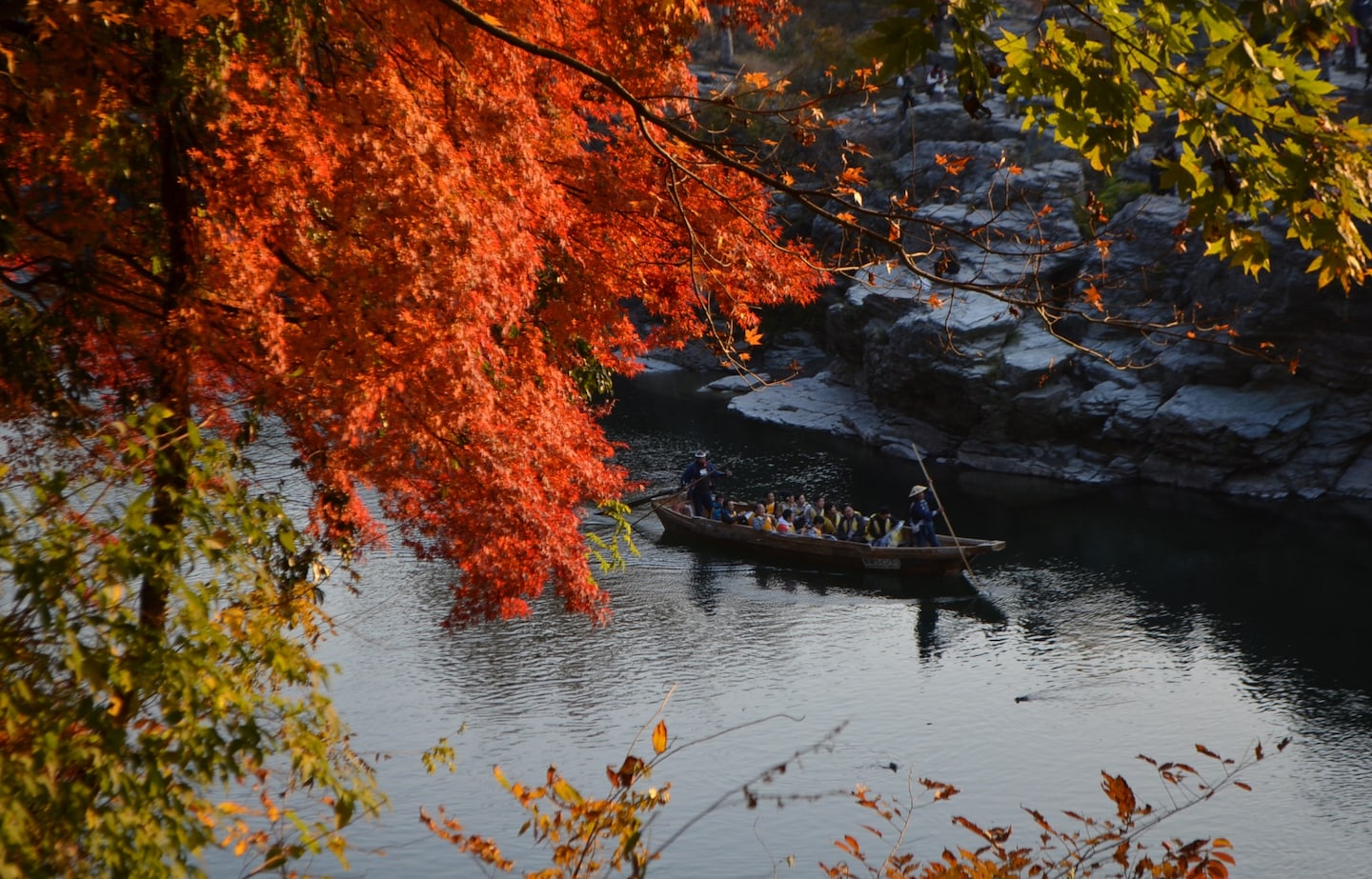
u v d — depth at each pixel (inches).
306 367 494.9
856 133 2506.2
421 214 473.1
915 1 275.3
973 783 1062.4
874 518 1801.2
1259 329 2017.7
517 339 619.5
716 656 1368.1
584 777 1050.1
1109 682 1289.4
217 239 476.7
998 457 2309.3
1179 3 270.4
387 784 1025.5
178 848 243.6
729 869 914.1
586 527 1924.2
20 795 221.9
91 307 514.6
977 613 1520.7
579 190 599.8
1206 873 323.6
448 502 562.3
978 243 395.5
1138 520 1929.1
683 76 580.7
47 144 461.1
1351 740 1142.3
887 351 2400.3
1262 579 1617.9
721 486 2140.7
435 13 491.2
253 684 284.2
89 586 252.8
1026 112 304.5
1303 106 276.1
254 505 287.4
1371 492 1988.2
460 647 1353.3
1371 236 1598.2
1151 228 2162.9
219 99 433.7
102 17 407.2
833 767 1093.8
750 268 602.5
